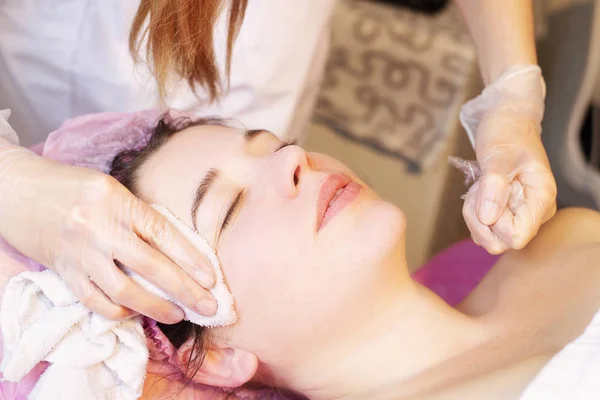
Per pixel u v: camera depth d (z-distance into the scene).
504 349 0.96
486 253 1.39
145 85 1.18
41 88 1.21
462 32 1.82
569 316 0.98
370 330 0.97
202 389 1.04
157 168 1.01
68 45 1.16
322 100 2.05
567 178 1.59
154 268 0.87
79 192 0.90
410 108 1.95
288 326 0.95
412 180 2.09
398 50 1.87
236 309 0.95
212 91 1.12
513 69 1.12
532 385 0.77
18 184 0.93
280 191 0.94
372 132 2.04
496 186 0.94
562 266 1.07
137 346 0.91
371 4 1.91
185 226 0.94
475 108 1.15
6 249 0.98
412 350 0.98
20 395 0.92
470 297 1.15
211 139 1.03
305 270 0.92
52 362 0.89
